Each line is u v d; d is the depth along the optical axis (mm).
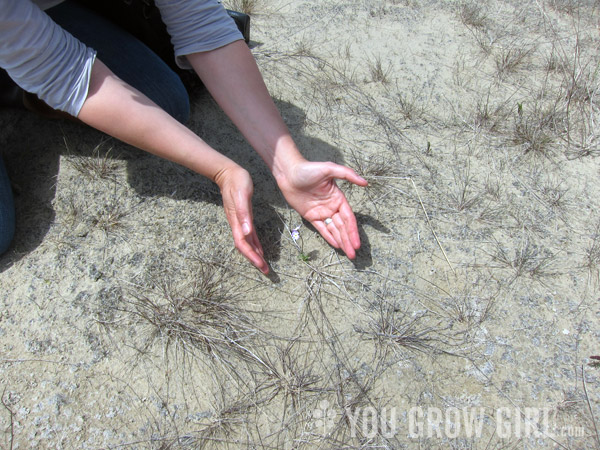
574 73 1127
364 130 1011
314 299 761
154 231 810
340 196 753
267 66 1129
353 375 690
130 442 623
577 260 831
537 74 1180
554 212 896
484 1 1404
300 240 825
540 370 707
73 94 660
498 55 1219
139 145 711
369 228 850
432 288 784
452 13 1341
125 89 678
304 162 744
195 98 1023
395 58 1186
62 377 667
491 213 885
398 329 734
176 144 700
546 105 1094
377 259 812
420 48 1220
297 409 660
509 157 983
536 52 1243
